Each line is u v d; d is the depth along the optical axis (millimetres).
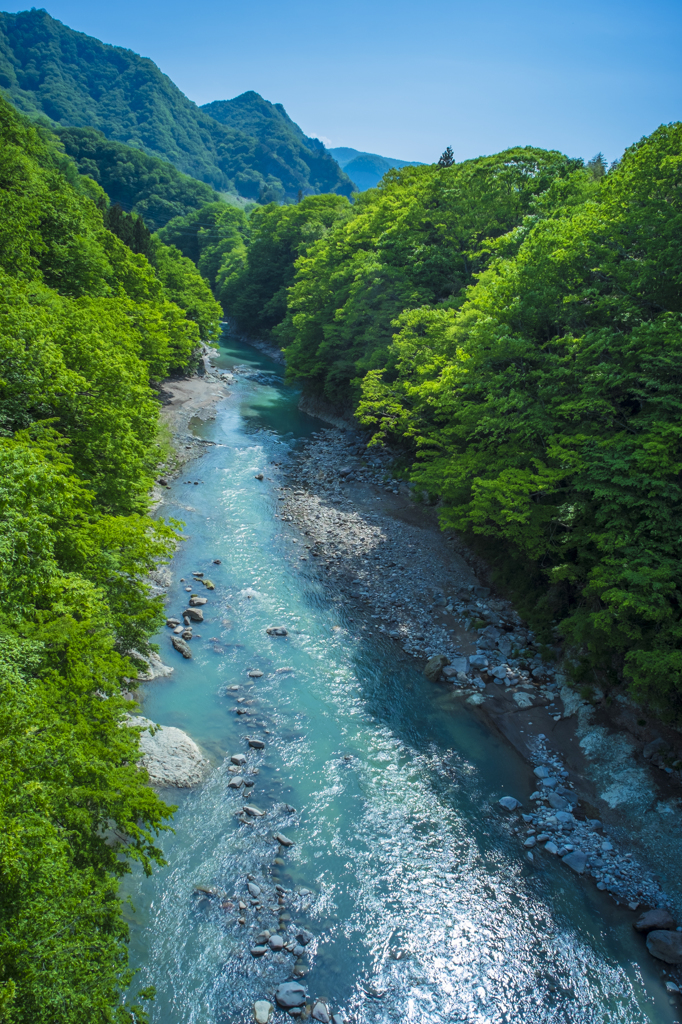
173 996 13953
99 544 17922
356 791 20375
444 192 54250
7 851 8531
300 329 71688
